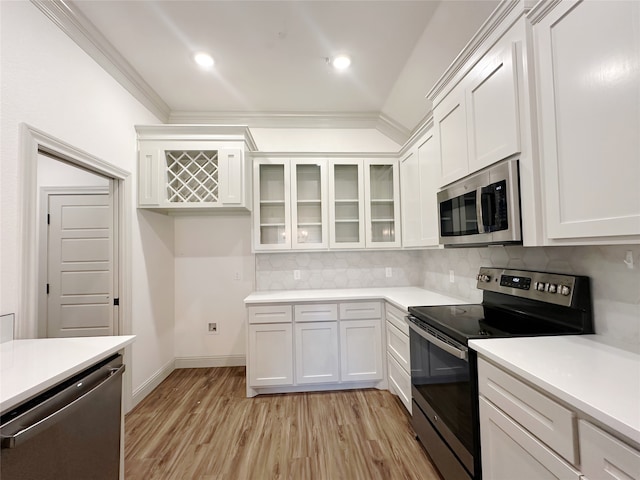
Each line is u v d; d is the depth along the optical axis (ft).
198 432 6.58
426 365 5.44
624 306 3.65
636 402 2.33
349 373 8.39
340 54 7.31
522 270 5.20
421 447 5.96
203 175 9.28
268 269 10.27
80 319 9.86
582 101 3.11
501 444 3.45
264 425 6.81
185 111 10.05
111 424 4.09
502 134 4.15
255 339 8.23
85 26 6.06
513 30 3.92
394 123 10.34
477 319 5.12
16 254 4.65
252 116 10.32
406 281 10.56
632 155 2.64
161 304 9.44
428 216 7.40
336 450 5.91
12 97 4.66
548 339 3.95
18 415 2.83
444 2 5.67
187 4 5.72
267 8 5.87
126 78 7.75
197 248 10.46
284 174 9.52
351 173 10.03
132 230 7.97
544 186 3.62
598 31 2.92
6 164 4.56
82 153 6.16
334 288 10.33
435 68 7.32
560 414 2.64
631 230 2.66
